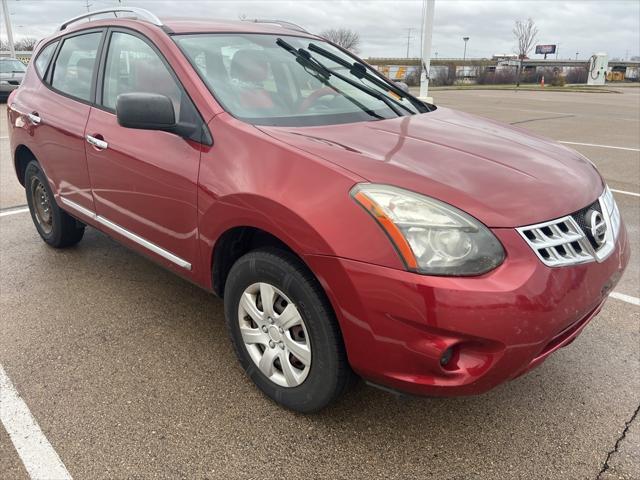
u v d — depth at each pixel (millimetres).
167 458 2230
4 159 8172
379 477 2158
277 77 3059
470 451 2295
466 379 1947
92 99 3443
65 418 2449
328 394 2258
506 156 2455
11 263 4164
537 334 1934
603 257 2213
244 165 2336
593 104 19781
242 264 2406
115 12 3518
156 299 3596
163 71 2885
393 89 3543
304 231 2072
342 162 2164
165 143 2738
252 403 2564
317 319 2162
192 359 2918
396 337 1957
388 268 1927
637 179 7051
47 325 3250
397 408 2547
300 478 2146
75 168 3520
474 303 1857
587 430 2414
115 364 2863
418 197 1990
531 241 1979
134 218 3057
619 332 3223
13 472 2148
